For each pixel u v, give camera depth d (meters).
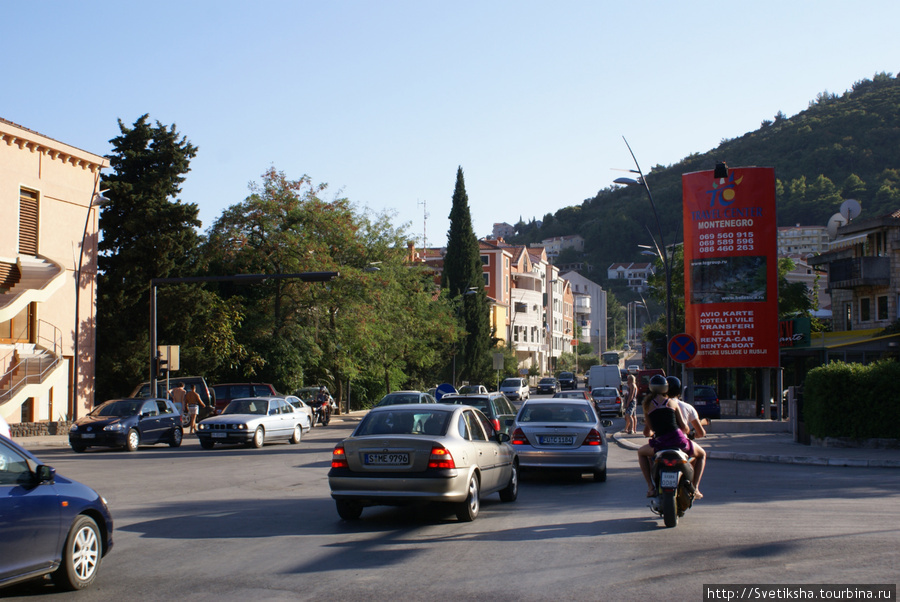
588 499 12.35
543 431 14.68
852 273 45.72
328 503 12.09
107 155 39.75
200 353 37.75
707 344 29.20
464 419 10.95
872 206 135.75
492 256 97.88
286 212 41.94
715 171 27.20
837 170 157.50
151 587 6.89
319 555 8.10
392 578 7.04
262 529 9.74
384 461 9.95
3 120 29.88
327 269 41.12
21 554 6.25
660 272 53.88
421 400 27.67
